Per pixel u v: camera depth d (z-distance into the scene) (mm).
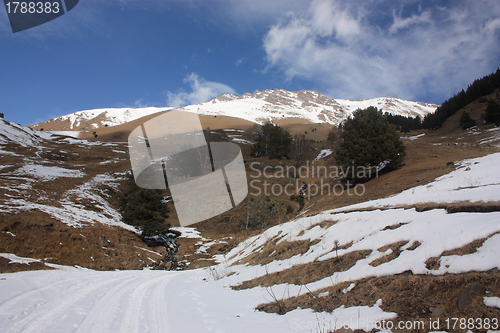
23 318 3812
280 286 5551
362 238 5758
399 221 5684
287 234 9953
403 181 18562
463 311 2568
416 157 29000
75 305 4691
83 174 39531
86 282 7352
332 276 4801
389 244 4812
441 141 47938
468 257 3277
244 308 4707
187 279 9680
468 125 52875
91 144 66688
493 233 3494
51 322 3725
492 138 37406
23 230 16234
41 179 31797
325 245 6543
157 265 18844
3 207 18094
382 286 3654
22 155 44500
